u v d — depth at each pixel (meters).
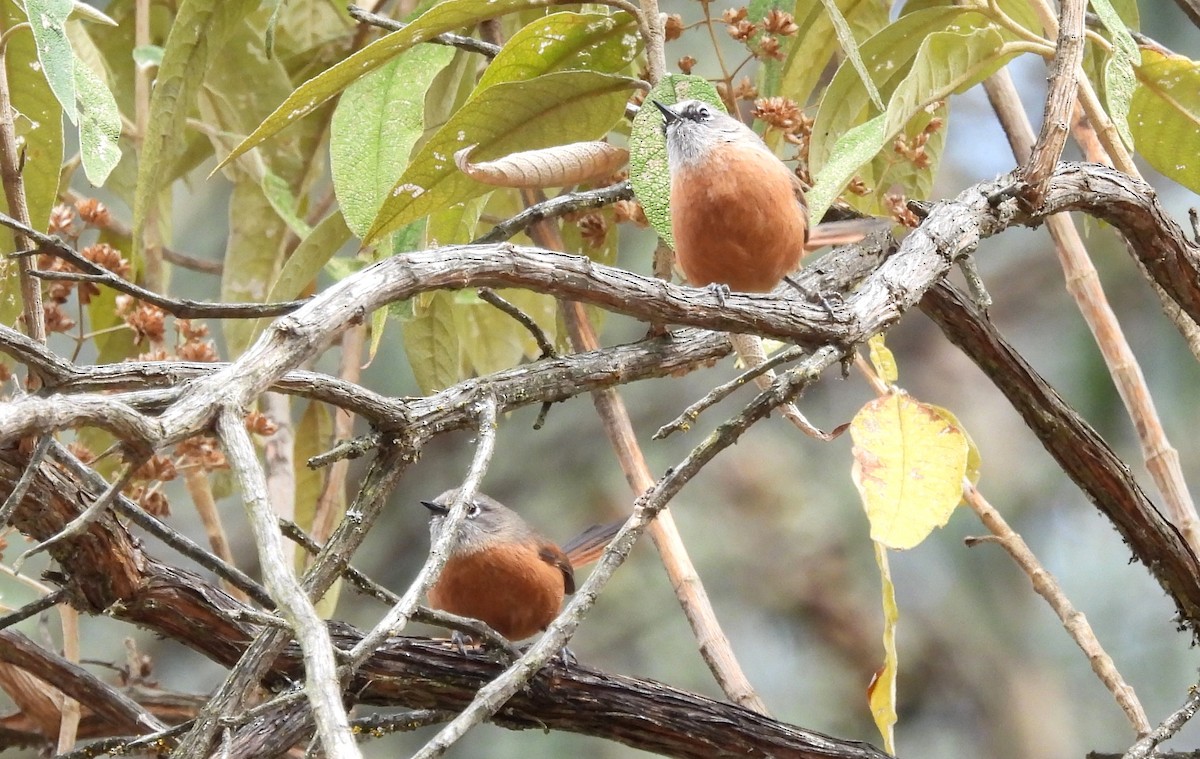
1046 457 15.59
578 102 7.17
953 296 7.00
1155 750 6.84
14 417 3.50
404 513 15.77
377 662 6.41
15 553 11.18
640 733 6.66
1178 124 7.35
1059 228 7.79
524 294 9.47
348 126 6.92
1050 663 14.95
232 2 7.71
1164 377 14.49
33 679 8.08
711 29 8.05
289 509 8.62
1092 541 15.12
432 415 5.83
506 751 14.23
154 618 5.92
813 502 15.42
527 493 15.64
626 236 14.76
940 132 8.35
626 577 15.09
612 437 7.95
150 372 5.24
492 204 9.88
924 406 6.34
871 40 7.41
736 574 15.14
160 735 5.62
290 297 8.21
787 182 7.83
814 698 14.65
